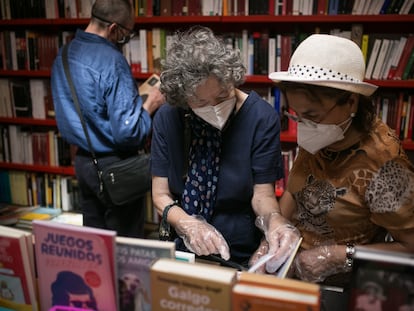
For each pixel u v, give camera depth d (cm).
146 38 262
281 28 260
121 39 202
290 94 92
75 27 297
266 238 110
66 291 75
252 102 123
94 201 218
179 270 64
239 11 239
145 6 256
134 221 221
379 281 61
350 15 221
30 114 308
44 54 290
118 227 213
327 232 108
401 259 60
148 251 70
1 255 76
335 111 90
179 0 248
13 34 293
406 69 222
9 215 300
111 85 184
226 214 130
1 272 78
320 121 93
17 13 286
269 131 122
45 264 75
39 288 77
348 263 96
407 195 88
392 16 215
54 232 72
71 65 187
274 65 244
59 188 316
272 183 127
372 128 96
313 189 106
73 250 72
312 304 57
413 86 221
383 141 94
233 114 123
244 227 130
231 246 131
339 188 100
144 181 202
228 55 108
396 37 241
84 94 186
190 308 64
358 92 87
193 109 115
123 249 70
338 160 100
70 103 192
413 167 93
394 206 89
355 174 96
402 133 234
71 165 310
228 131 123
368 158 95
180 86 107
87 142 195
